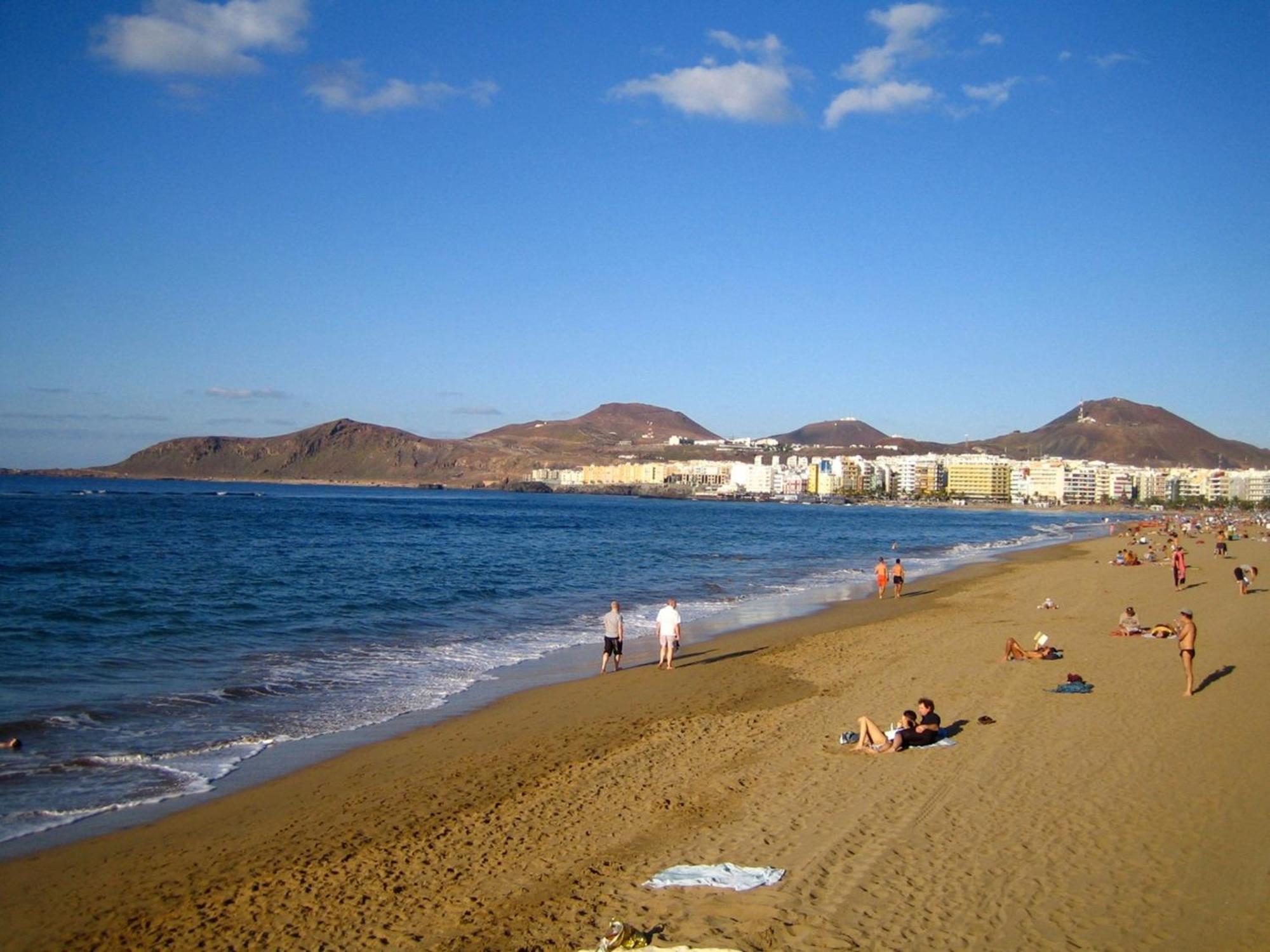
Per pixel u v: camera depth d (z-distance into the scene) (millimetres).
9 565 42188
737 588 42000
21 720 15594
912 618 31281
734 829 10508
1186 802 11125
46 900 8961
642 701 18125
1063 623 28797
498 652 24016
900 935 7883
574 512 154750
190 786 12461
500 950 7820
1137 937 7871
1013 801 11211
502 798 11938
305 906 8781
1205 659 21047
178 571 41594
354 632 26625
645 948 7562
